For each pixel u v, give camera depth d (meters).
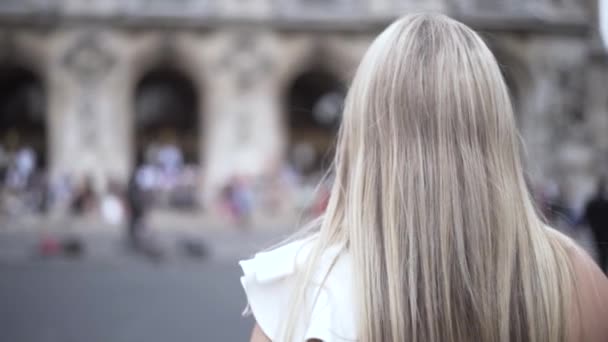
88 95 31.39
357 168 1.48
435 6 32.75
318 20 32.16
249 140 32.06
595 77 33.69
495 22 32.94
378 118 1.46
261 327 1.42
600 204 11.36
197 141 37.47
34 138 35.84
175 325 9.84
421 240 1.38
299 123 38.25
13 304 11.66
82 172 31.11
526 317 1.37
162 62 32.12
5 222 25.59
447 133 1.42
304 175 37.25
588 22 33.62
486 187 1.41
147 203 20.45
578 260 1.46
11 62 31.27
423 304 1.35
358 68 1.57
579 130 33.66
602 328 1.40
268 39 32.19
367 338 1.34
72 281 14.46
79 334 9.32
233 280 14.52
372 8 32.47
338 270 1.42
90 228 24.64
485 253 1.38
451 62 1.46
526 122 33.66
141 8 31.41
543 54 33.53
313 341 1.35
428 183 1.40
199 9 31.72
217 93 32.12
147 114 37.19
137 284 13.98
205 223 26.77
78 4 31.19
